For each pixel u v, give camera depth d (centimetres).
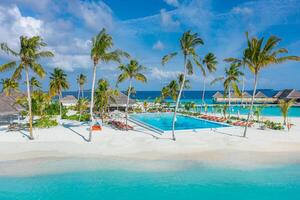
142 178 1766
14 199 1475
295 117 5191
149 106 6800
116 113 5212
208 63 5472
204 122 4541
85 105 5419
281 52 2741
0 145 2500
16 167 1944
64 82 5306
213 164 2033
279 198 1498
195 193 1555
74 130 3334
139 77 3512
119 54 2730
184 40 2720
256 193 1557
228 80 5034
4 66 2597
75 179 1744
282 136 2986
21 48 2603
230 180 1738
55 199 1477
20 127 3456
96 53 2645
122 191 1579
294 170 1916
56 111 5403
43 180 1723
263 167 1972
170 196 1520
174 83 6262
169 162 2073
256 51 2770
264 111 6762
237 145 2556
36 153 2272
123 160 2114
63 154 2255
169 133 3134
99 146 2506
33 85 6059
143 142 2670
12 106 3862
